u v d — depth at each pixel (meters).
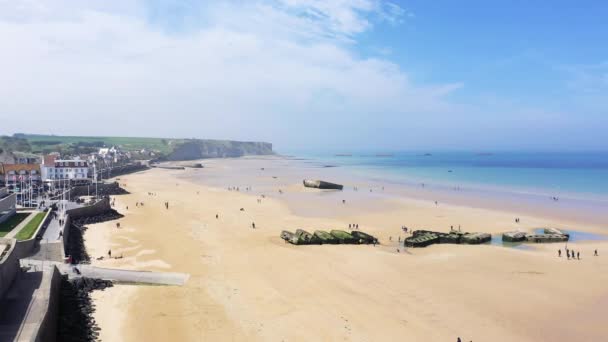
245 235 72.50
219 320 38.19
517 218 89.25
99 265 53.22
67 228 67.00
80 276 46.34
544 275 52.09
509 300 44.09
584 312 41.44
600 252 63.59
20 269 41.19
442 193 133.38
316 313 39.94
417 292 45.88
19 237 57.66
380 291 45.94
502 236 73.44
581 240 72.31
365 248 65.19
